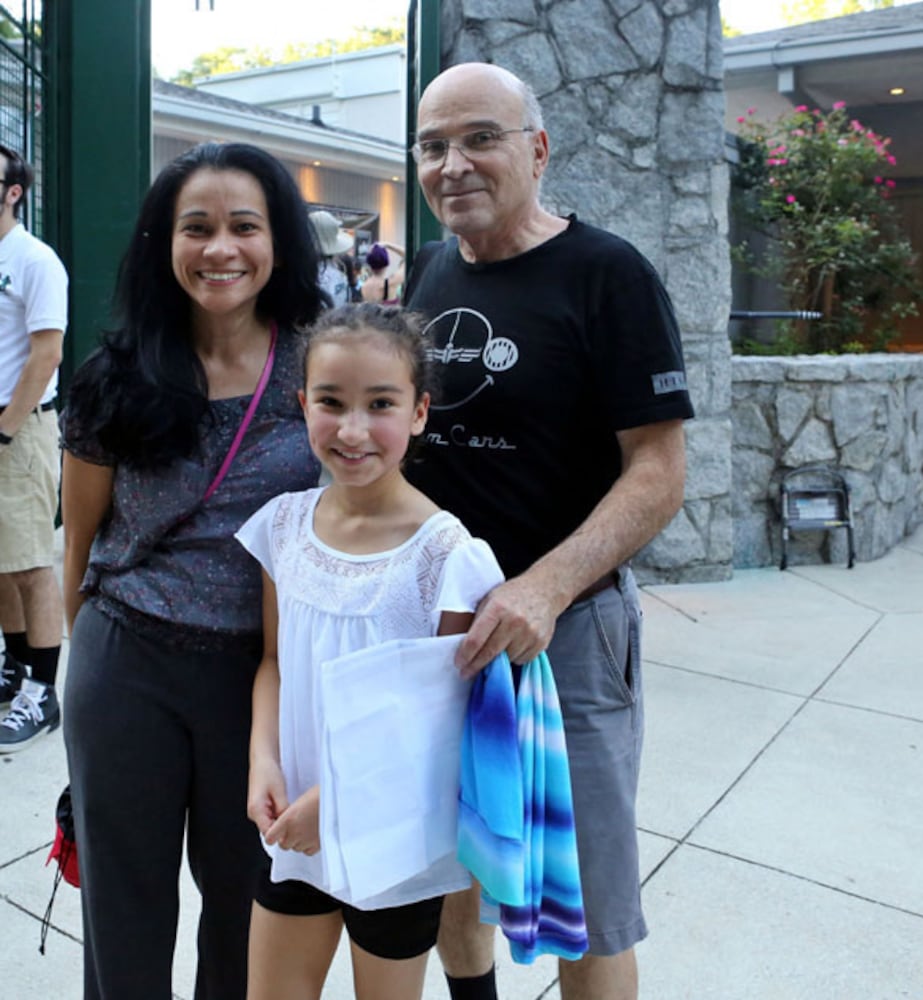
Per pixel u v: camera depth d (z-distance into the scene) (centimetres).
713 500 532
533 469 169
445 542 138
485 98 164
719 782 313
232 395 157
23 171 320
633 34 492
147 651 156
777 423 561
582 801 169
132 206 465
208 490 156
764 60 914
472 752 134
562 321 164
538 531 170
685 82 500
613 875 170
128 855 160
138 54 461
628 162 500
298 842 137
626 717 175
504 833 130
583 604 171
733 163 733
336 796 130
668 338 163
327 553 142
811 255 738
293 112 1805
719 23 502
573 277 165
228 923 168
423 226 489
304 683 141
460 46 479
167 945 166
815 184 741
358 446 134
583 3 485
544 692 139
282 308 161
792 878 262
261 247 152
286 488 158
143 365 150
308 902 149
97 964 165
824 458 566
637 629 180
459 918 189
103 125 459
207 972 173
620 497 158
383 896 140
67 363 466
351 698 130
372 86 1722
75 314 464
